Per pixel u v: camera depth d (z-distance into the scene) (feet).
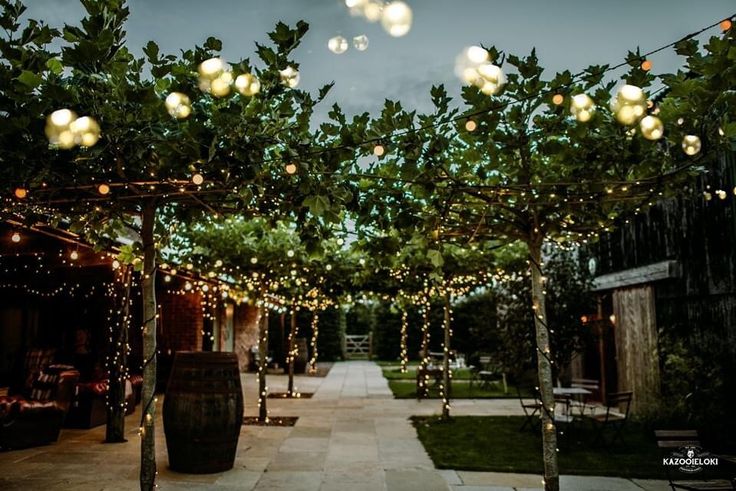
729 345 24.76
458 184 14.40
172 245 26.45
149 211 15.06
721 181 25.34
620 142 13.53
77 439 25.02
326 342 85.81
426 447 24.53
